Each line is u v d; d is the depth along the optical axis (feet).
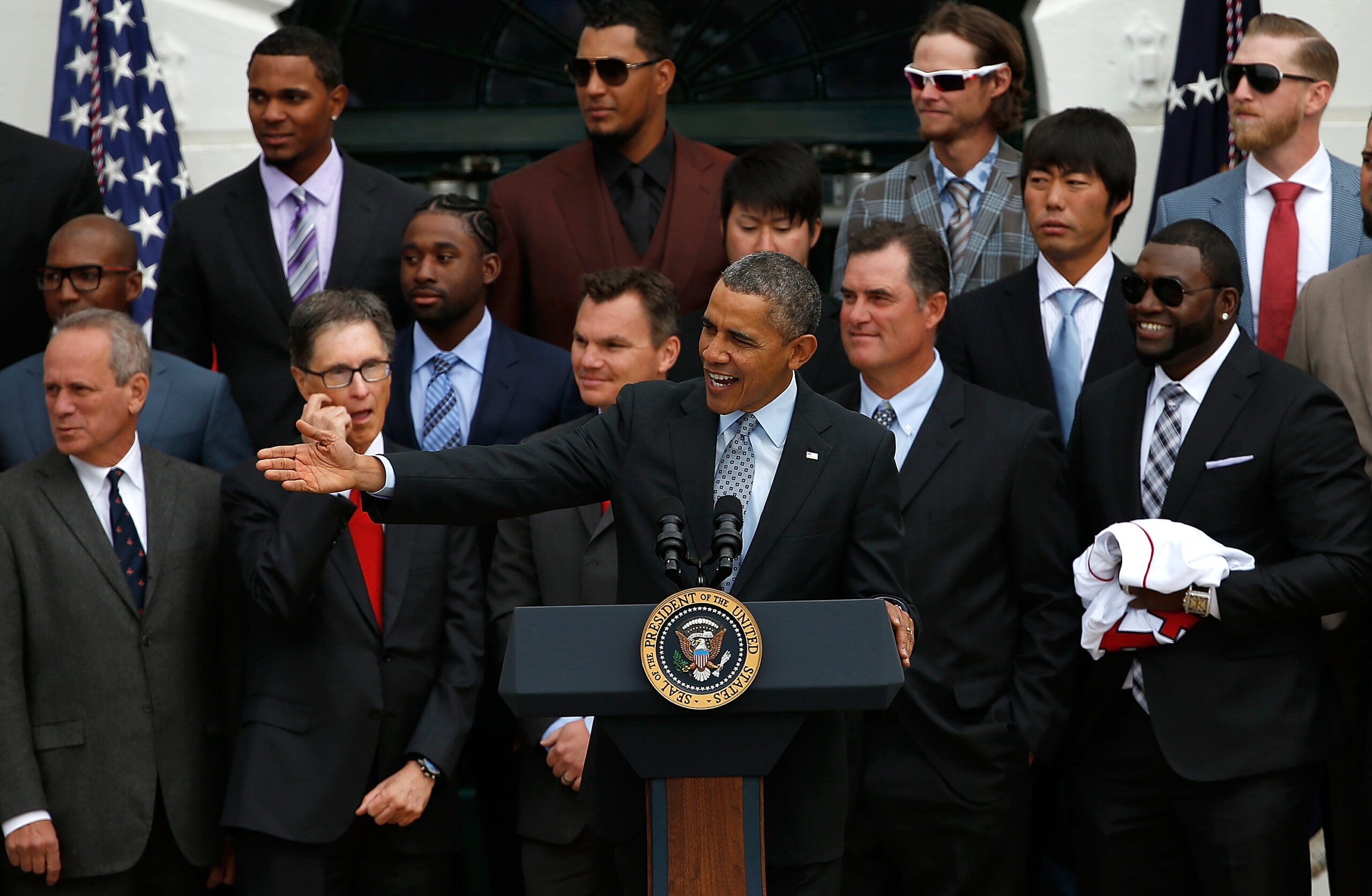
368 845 51.16
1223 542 49.37
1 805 48.39
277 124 60.59
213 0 73.97
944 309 52.44
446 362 59.52
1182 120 71.15
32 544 50.06
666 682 34.24
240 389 60.49
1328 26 72.54
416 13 77.10
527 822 52.37
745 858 35.14
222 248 60.85
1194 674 48.91
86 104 70.08
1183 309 49.39
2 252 60.85
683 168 64.23
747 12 77.46
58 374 49.75
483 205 62.54
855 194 64.64
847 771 44.29
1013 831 50.19
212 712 51.65
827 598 40.98
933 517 50.78
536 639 35.09
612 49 62.39
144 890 50.75
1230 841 48.29
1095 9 74.18
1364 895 50.29
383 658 50.90
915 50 62.34
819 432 41.29
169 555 51.13
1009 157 62.54
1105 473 51.55
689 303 63.00
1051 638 50.75
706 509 40.40
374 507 39.45
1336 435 49.19
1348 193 58.54
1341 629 52.95
